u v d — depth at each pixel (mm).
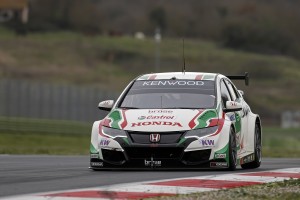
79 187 33188
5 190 31844
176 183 34062
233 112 43750
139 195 29891
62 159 56688
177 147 40375
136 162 40844
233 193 30609
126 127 41312
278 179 36781
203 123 41250
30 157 59594
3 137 161500
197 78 45406
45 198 28422
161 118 41469
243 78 50875
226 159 40875
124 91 44969
